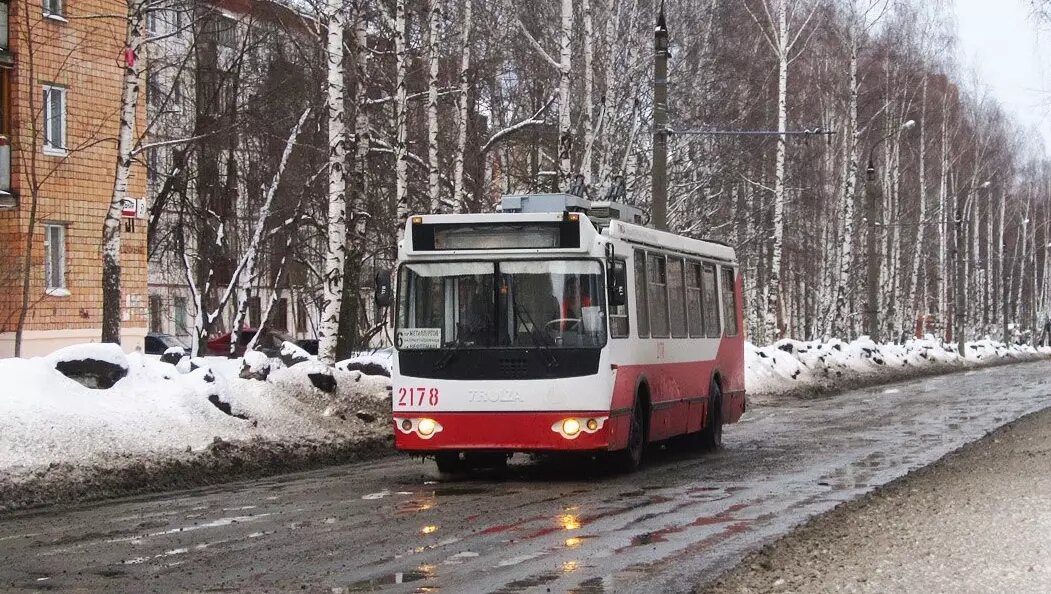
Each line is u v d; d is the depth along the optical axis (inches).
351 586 395.9
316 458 828.0
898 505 561.6
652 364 778.8
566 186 1314.0
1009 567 382.9
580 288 701.3
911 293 3152.1
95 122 1505.9
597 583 400.5
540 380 692.1
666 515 560.1
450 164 1526.8
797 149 2485.2
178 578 409.7
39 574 418.6
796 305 3297.2
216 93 1712.6
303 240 1713.8
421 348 703.1
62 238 1485.0
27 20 1143.6
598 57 1637.6
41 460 660.1
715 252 953.5
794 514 564.1
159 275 2498.8
